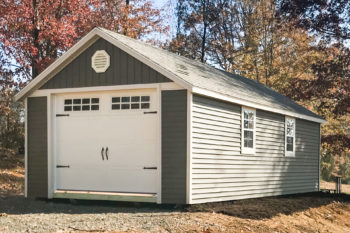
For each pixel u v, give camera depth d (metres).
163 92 12.65
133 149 13.12
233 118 14.20
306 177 19.52
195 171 12.41
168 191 12.45
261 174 15.83
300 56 31.08
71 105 14.09
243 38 33.75
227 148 13.85
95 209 12.48
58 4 21.72
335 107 22.84
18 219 10.70
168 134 12.52
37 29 20.98
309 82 24.23
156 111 12.87
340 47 23.39
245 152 14.80
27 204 13.52
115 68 13.36
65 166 14.02
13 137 26.14
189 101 12.27
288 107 18.20
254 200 15.02
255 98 15.71
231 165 14.05
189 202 12.15
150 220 10.60
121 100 13.39
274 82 29.92
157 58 13.51
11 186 18.81
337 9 22.28
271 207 13.74
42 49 22.17
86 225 9.98
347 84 22.98
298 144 18.86
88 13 23.39
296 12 22.92
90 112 13.78
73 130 13.99
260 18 32.91
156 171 12.73
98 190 13.53
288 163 17.88
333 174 37.97
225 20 35.47
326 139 23.62
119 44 13.14
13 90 24.77
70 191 13.80
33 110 14.52
